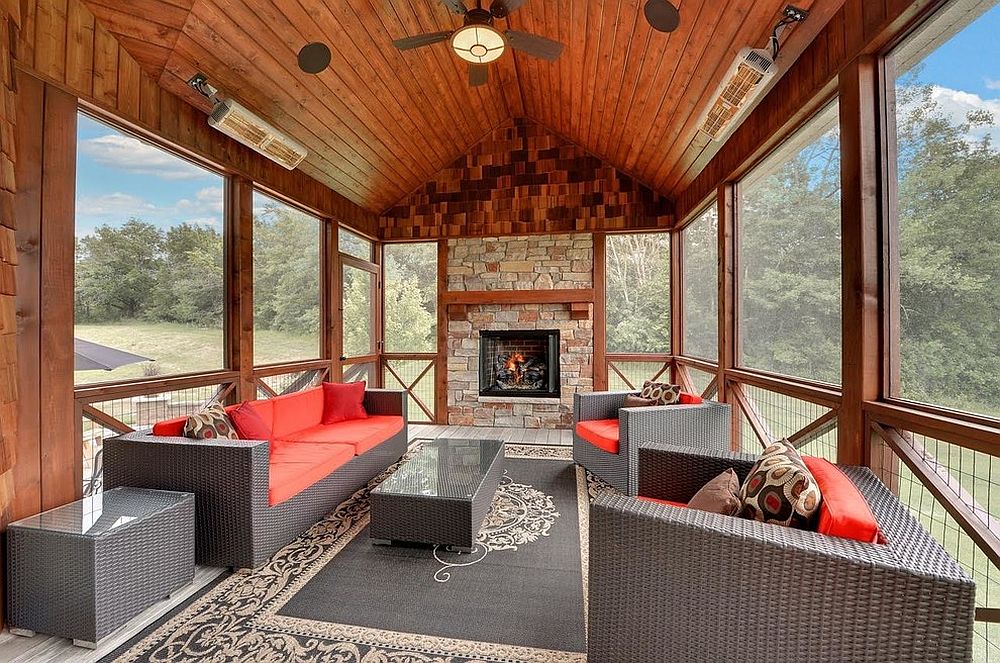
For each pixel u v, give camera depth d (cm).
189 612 206
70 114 242
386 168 526
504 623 199
